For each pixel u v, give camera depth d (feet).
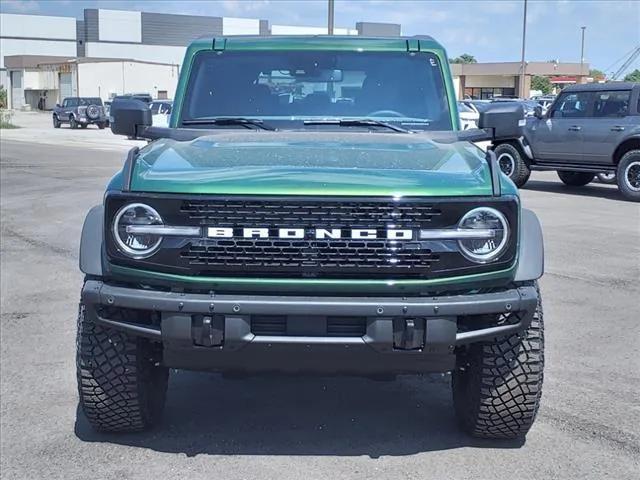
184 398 16.84
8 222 39.96
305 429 15.24
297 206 11.97
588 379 17.87
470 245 12.21
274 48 17.80
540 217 41.81
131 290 12.37
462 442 14.64
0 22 331.16
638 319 22.67
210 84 17.61
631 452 14.21
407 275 12.13
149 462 13.80
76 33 345.92
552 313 23.24
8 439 14.73
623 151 49.93
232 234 12.04
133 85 243.81
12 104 285.23
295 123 17.03
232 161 13.23
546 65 225.35
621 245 33.78
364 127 16.94
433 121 17.21
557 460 13.88
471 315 12.44
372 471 13.47
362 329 12.09
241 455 14.11
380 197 11.98
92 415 14.10
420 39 18.15
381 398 16.89
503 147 56.44
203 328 12.01
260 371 12.78
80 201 47.65
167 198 12.09
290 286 12.07
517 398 13.48
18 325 22.09
